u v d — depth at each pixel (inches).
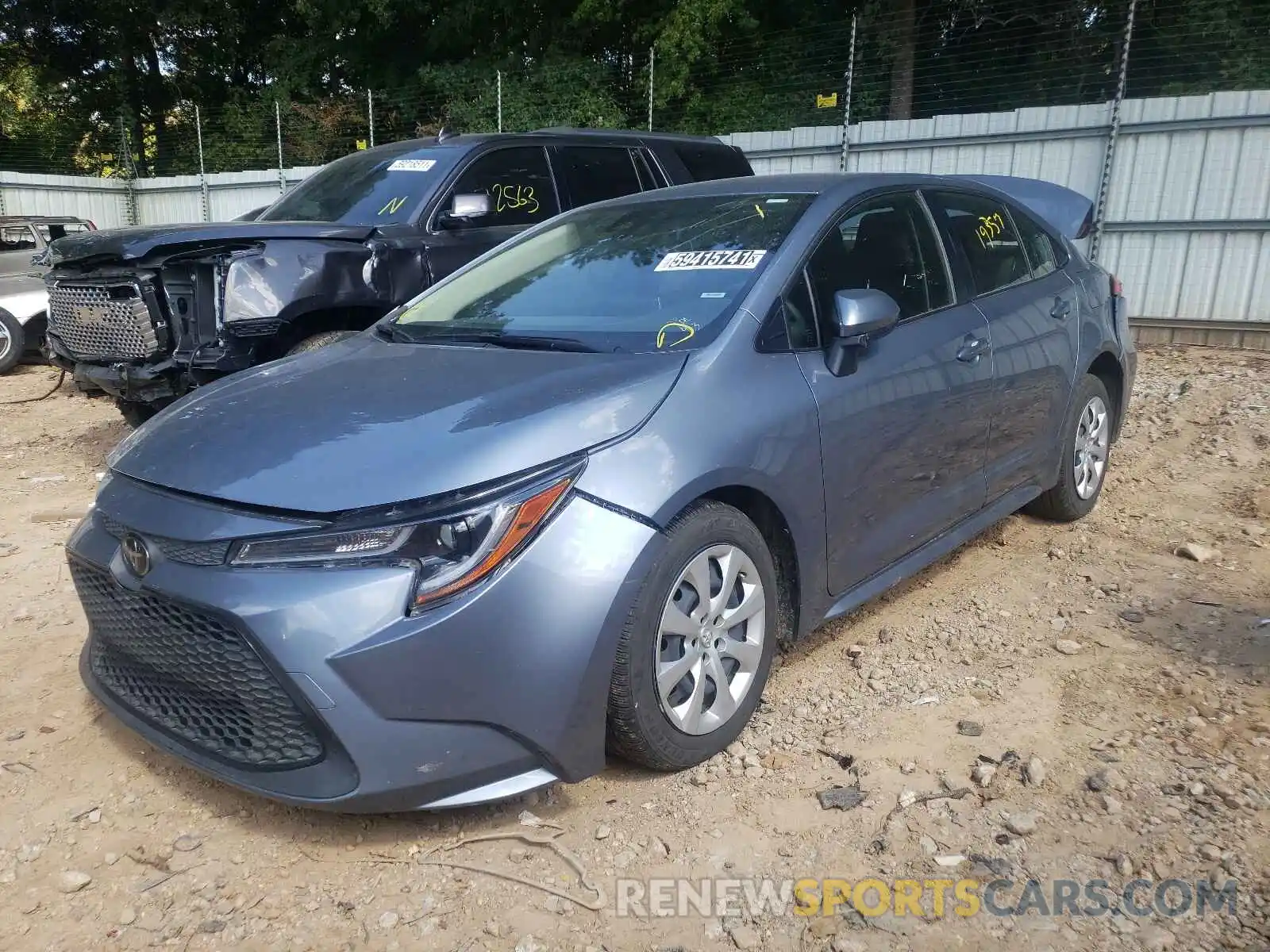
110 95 999.0
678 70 602.5
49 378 405.4
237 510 101.3
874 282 143.9
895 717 126.6
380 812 98.6
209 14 938.1
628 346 124.2
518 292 148.3
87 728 130.3
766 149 465.4
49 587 178.4
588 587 100.4
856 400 131.3
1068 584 167.3
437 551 97.0
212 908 97.6
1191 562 174.9
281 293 209.6
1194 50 480.7
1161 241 377.7
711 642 114.8
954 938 90.2
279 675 95.5
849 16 645.9
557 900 97.1
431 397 113.8
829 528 129.1
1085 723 123.0
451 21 762.2
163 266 209.8
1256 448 242.1
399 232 233.1
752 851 103.0
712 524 112.4
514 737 100.0
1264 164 353.7
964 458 154.7
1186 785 108.9
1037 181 258.4
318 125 748.6
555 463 102.4
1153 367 338.0
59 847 107.1
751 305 126.0
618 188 280.1
